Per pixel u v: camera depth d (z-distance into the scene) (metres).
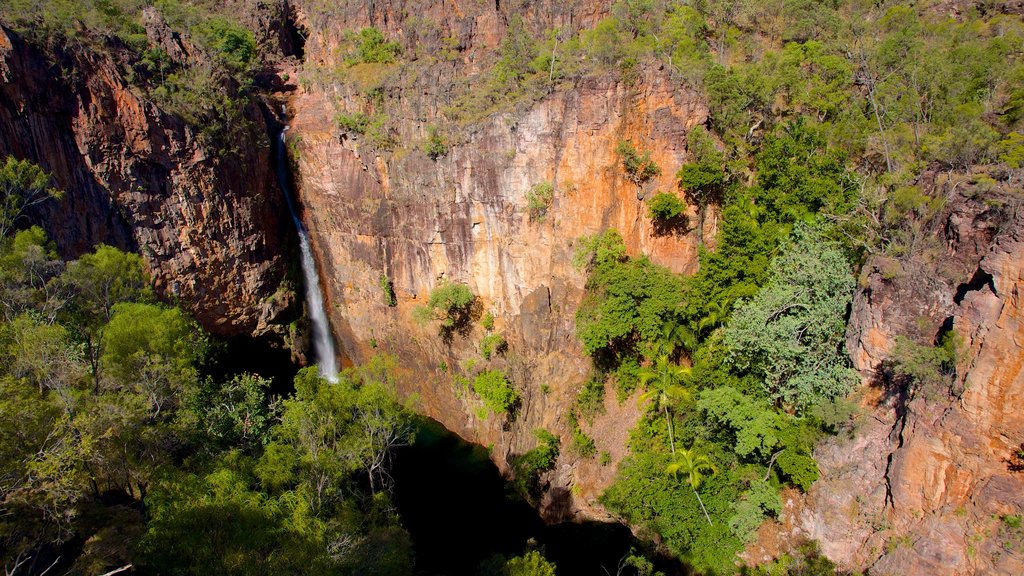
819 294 34.94
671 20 47.84
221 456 29.59
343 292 59.44
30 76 40.59
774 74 43.84
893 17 49.56
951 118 36.59
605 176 43.81
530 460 44.84
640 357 43.94
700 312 40.75
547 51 47.09
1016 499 24.84
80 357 31.69
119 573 22.38
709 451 37.81
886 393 32.22
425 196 50.78
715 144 41.59
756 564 34.50
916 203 31.86
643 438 41.25
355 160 54.28
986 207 27.52
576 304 46.28
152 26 49.44
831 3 55.25
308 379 35.38
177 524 19.77
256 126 54.91
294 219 60.19
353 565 25.20
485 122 46.62
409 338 55.88
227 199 52.75
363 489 44.28
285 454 29.45
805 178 37.72
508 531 42.75
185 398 33.12
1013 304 24.42
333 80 55.94
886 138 37.41
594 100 42.59
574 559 39.53
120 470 27.28
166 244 48.97
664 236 42.94
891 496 30.31
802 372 35.06
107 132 44.84
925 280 29.72
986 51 39.41
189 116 49.09
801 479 33.97
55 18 42.59
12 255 32.91
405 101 51.59
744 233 38.72
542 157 45.19
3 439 20.92
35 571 22.48
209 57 52.44
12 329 27.95
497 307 50.59
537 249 47.25
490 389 47.59
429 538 42.06
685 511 36.28
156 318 33.69
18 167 38.22
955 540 26.78
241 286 55.06
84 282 35.31
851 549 31.83
